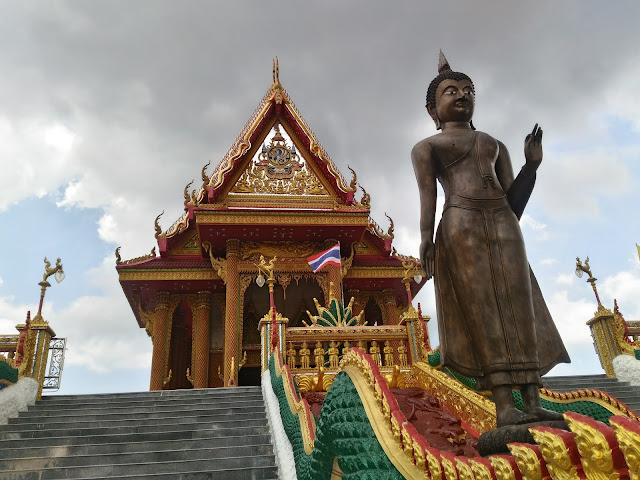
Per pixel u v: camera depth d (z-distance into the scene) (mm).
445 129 5391
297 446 7168
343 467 3914
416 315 13609
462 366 4480
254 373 27906
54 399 12758
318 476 4965
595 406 8672
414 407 10352
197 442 9727
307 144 26578
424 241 4832
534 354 4254
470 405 9789
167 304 26297
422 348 13062
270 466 8656
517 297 4379
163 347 25312
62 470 8531
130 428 10469
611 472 1692
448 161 5020
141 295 26828
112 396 12930
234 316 22625
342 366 4801
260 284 20266
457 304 4633
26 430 10414
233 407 11859
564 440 1916
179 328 29906
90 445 9547
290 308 29016
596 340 17422
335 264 19000
